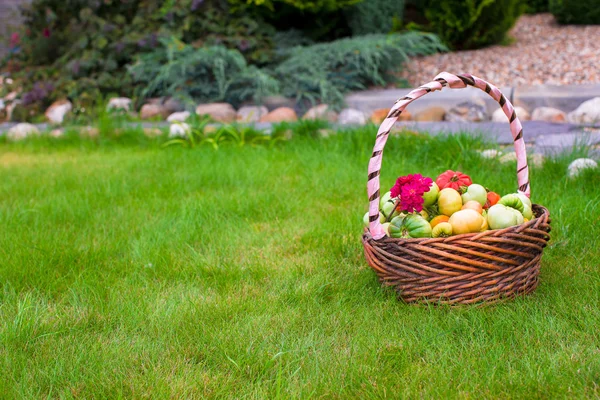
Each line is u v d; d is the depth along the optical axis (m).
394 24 8.83
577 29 8.75
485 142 4.93
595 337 2.07
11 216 3.69
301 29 8.76
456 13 8.27
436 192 2.50
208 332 2.23
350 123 6.30
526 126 5.67
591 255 2.77
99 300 2.52
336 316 2.35
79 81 7.77
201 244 3.22
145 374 1.99
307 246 3.14
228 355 2.08
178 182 4.53
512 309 2.28
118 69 8.13
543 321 2.17
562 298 2.34
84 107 7.47
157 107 7.51
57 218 3.74
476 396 1.78
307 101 7.23
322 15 8.54
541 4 10.25
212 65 7.33
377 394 1.83
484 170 4.29
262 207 3.83
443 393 1.80
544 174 4.07
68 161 5.59
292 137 5.91
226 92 7.43
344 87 7.20
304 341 2.14
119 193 4.30
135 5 8.32
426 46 7.58
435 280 2.28
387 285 2.44
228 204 3.84
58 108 7.68
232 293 2.60
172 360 2.07
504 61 7.74
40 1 8.38
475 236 2.23
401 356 2.02
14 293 2.59
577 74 7.04
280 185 4.38
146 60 7.65
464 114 6.36
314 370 1.96
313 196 4.10
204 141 6.00
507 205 2.48
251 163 4.99
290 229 3.42
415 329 2.22
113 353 2.10
